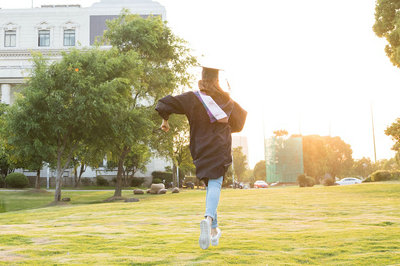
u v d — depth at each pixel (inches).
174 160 1270.9
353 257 143.0
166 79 1110.4
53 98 843.4
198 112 124.7
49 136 916.0
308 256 148.1
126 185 1977.1
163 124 127.5
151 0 2201.0
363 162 3646.7
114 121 888.9
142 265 136.2
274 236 208.5
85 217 427.5
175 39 1165.1
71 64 884.0
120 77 929.5
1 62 2089.1
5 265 136.3
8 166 1795.0
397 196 683.4
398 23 847.1
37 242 199.6
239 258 143.5
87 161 1095.6
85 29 2176.4
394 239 186.7
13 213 616.4
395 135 951.6
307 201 592.4
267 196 768.3
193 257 148.5
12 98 2060.8
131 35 1095.6
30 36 2171.5
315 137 3014.3
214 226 128.2
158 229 266.5
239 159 3614.7
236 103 130.4
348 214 374.0
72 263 139.3
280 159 2053.4
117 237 217.5
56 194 935.7
